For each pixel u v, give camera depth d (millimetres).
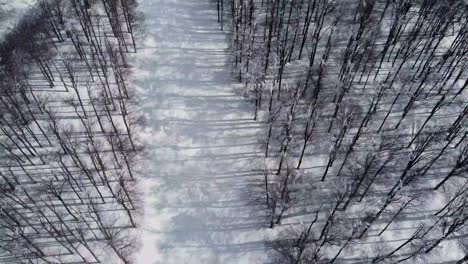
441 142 76125
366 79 85125
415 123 79125
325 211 70438
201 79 87438
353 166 73875
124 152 76125
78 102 82062
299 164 73562
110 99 82438
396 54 88312
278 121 80000
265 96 83438
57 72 85562
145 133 79312
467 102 81562
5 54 85500
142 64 89375
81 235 61438
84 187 72438
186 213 70875
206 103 83750
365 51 85188
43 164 74812
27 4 94750
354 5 96500
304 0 97062
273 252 67188
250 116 81875
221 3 96562
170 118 81500
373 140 76062
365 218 67438
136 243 67562
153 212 70812
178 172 75000
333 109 81125
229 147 77875
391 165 73500
